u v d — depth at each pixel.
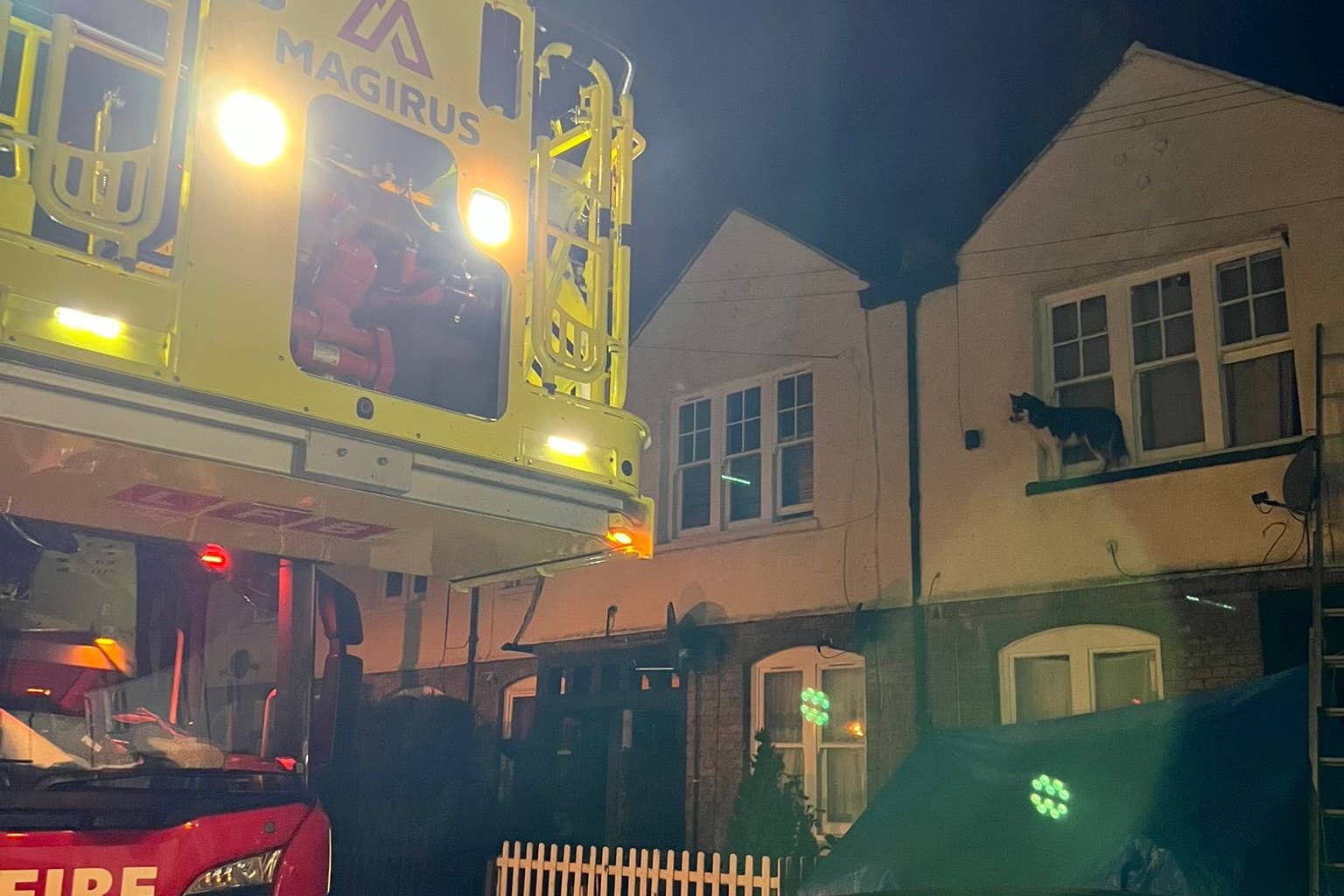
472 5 4.81
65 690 4.23
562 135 5.35
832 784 10.02
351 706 4.84
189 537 4.74
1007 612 9.06
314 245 4.48
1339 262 7.86
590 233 5.05
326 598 4.98
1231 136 8.54
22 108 3.80
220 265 3.85
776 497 10.99
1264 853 5.84
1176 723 6.80
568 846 9.60
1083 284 9.19
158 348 3.69
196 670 4.60
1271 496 7.90
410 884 11.15
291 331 4.21
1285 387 8.14
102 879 3.71
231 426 3.80
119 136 4.24
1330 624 7.58
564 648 12.23
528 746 12.37
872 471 10.16
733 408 11.62
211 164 3.89
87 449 3.62
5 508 4.32
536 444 4.58
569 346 5.04
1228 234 8.43
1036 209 9.56
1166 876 5.93
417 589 14.21
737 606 10.89
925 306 10.09
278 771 4.49
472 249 4.73
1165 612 8.25
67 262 3.54
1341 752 6.24
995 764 7.24
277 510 4.35
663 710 11.20
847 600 10.05
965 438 9.58
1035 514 9.06
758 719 10.59
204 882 3.93
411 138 4.63
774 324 11.27
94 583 4.47
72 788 3.83
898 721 9.48
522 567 5.46
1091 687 8.61
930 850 6.80
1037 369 9.34
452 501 4.29
